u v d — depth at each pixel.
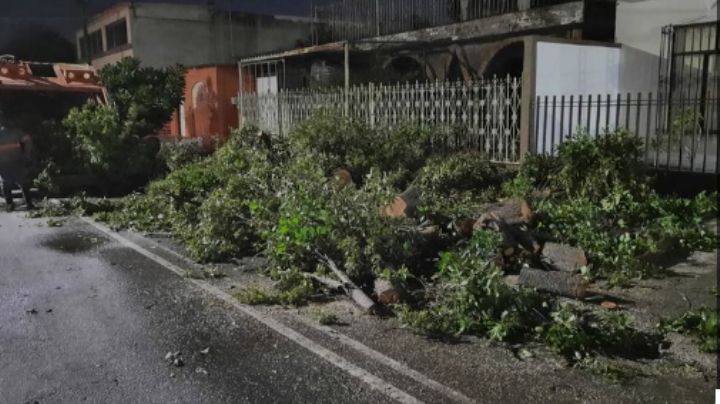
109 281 6.07
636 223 7.10
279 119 15.09
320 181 7.26
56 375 3.98
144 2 22.59
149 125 13.63
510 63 13.01
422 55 14.80
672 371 3.87
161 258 6.97
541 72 9.71
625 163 7.71
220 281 6.05
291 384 3.80
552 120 9.70
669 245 6.42
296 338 4.53
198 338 4.57
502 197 8.70
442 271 5.29
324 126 9.97
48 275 6.31
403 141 9.92
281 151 10.35
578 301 5.09
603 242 6.17
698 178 8.29
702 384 3.69
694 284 5.47
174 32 21.33
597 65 10.46
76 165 11.34
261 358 4.19
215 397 3.65
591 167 7.82
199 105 19.77
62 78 12.38
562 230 6.61
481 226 6.14
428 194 7.77
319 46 15.13
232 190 7.70
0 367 4.11
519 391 3.64
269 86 17.91
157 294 5.64
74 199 10.30
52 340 4.56
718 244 6.57
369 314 5.00
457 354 4.19
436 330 4.56
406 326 4.66
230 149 10.04
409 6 15.37
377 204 6.33
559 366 3.98
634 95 10.70
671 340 4.32
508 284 5.10
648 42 10.44
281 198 7.22
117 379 3.91
